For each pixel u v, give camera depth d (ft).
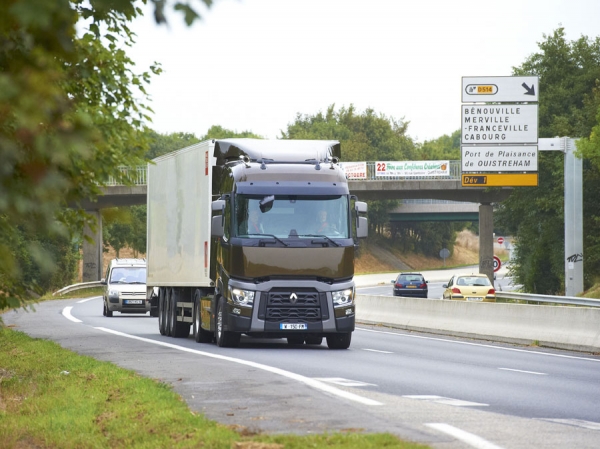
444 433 50.98
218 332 131.64
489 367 106.73
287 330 126.11
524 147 274.98
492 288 281.13
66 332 165.58
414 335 176.35
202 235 138.21
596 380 93.15
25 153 14.80
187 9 13.91
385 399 68.54
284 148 134.00
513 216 441.27
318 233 127.34
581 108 440.04
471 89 274.57
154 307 186.29
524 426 55.88
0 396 84.69
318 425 53.78
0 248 16.48
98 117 39.55
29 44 15.03
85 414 64.03
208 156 137.08
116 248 517.96
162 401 63.41
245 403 64.69
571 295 271.49
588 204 392.27
